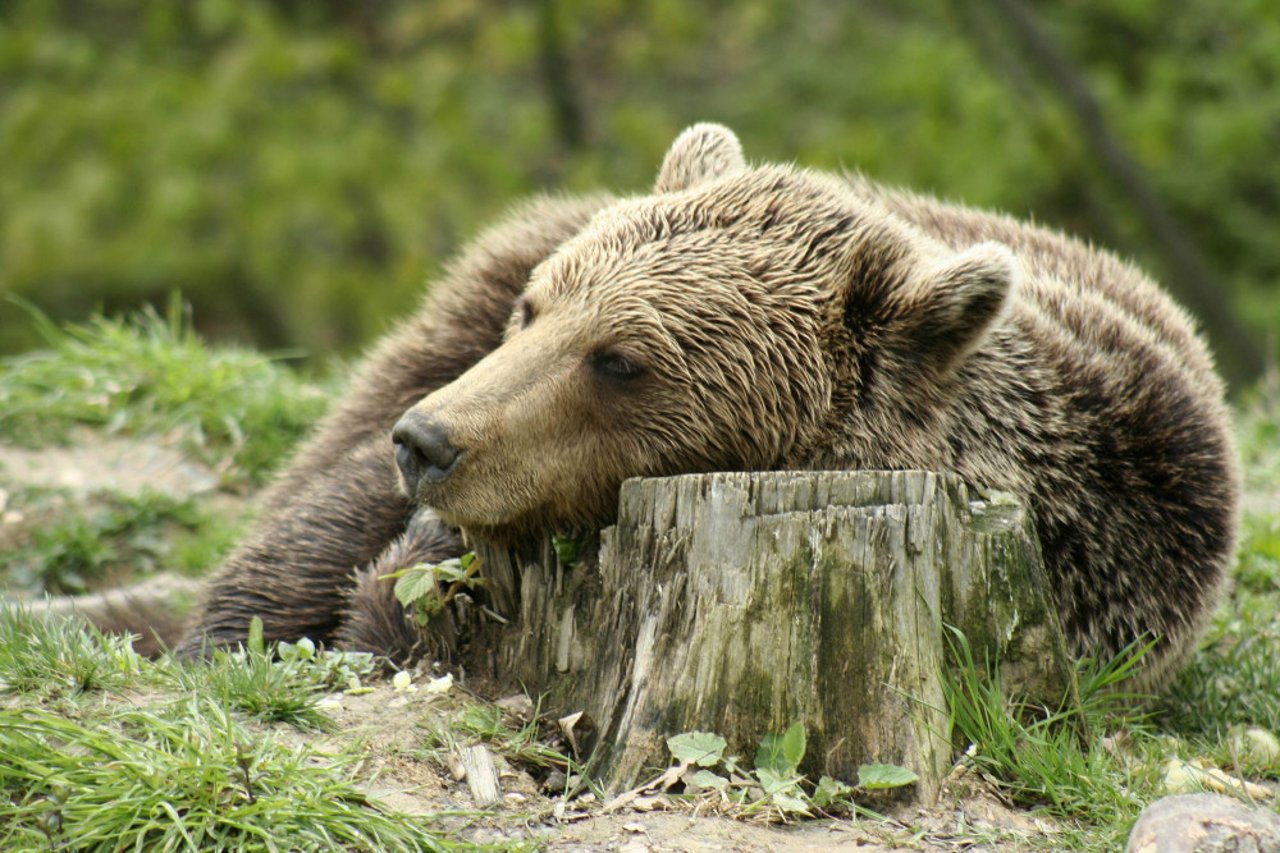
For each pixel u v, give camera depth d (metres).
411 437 7.91
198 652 9.79
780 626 7.34
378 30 36.75
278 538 10.16
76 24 35.56
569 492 8.29
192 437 14.66
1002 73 34.28
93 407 14.86
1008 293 8.30
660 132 35.19
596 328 8.34
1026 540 7.86
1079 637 8.97
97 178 30.78
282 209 31.30
